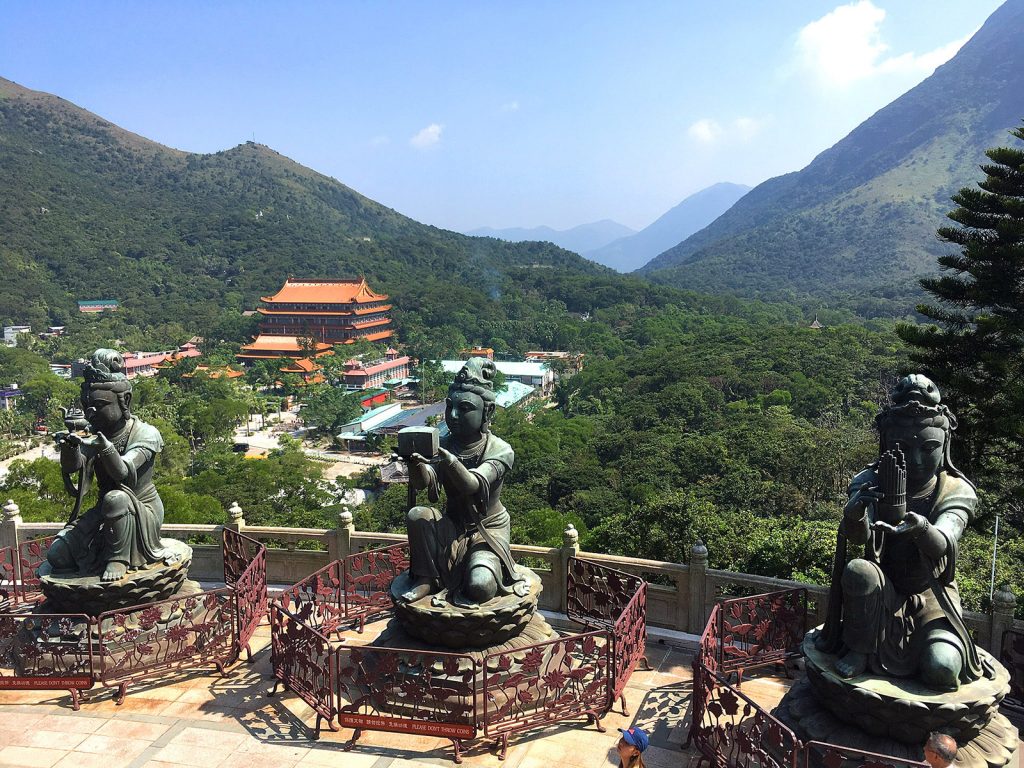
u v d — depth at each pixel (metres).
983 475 20.14
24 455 102.38
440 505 11.27
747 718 9.77
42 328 198.88
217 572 15.18
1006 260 19.02
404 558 14.04
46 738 9.73
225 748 9.52
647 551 29.94
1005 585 10.41
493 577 10.33
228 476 71.19
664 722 10.16
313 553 14.66
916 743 8.07
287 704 10.62
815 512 48.56
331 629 12.85
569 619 13.09
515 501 66.50
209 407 109.56
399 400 151.25
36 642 11.28
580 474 70.81
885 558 8.70
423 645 10.47
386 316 198.25
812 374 100.94
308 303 181.25
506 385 138.00
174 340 193.00
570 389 140.38
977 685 8.16
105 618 11.59
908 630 8.39
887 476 8.20
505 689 9.88
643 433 81.94
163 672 11.18
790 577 22.47
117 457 11.60
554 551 13.34
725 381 100.50
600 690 10.17
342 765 9.18
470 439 10.85
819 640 9.09
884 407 8.98
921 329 20.84
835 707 8.48
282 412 141.62
